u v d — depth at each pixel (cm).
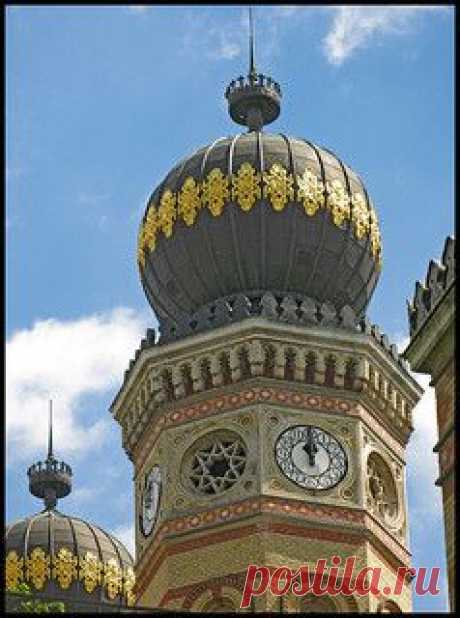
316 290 7600
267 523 6956
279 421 7181
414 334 5066
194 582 6956
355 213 7675
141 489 7419
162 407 7344
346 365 7356
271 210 7556
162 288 7706
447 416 4919
